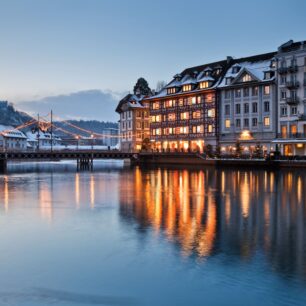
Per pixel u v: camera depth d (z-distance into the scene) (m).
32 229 21.95
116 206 30.05
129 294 13.09
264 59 89.94
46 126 104.00
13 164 112.31
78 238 19.84
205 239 19.38
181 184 47.09
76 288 13.59
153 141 110.06
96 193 38.69
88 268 15.41
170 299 12.70
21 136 156.00
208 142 94.38
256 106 84.56
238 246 18.11
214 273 14.66
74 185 47.19
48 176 63.16
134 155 101.94
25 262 16.20
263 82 82.06
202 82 96.50
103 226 22.52
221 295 12.91
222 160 78.56
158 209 28.48
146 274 14.70
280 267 15.23
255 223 23.22
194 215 25.92
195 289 13.37
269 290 13.20
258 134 83.75
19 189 42.66
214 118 92.81
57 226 22.67
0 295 13.09
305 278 14.16
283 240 19.19
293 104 77.81
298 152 77.00
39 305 12.41
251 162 71.06
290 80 78.50
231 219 24.47
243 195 36.16
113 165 105.56
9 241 19.42
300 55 76.94
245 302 12.43
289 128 78.69
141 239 19.44
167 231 21.09
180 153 91.62
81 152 93.81
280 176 54.22
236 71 92.19
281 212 27.08
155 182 50.41
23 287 13.72
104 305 12.40
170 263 15.80
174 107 103.88
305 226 22.41
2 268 15.52
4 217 25.53
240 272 14.75
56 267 15.58
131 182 50.88
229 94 89.88
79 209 28.66
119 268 15.37
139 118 120.25
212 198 34.38
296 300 12.52
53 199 34.25
